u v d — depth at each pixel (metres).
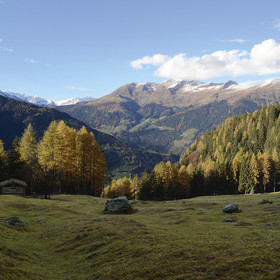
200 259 14.70
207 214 38.97
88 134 82.12
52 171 74.38
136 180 147.38
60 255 20.27
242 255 14.25
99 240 22.03
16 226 28.48
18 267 15.39
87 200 64.56
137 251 17.70
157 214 43.59
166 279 12.94
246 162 119.94
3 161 82.00
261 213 35.09
